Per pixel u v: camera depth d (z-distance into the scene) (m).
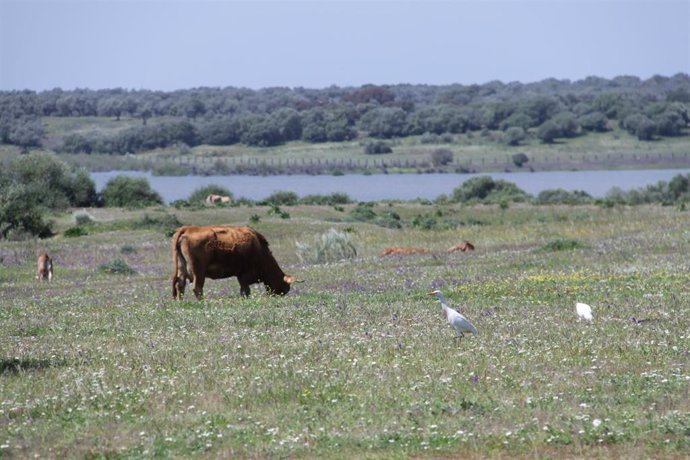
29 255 183.00
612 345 64.06
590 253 142.38
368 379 55.06
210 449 43.25
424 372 56.47
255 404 50.66
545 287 102.06
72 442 44.69
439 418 46.69
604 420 45.34
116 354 65.06
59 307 97.50
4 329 80.25
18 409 50.41
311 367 58.19
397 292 102.69
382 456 41.53
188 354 64.19
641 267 119.00
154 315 85.38
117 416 48.59
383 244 186.25
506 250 161.25
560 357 60.41
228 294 106.94
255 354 63.25
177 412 49.53
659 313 79.44
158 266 164.38
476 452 42.03
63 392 53.66
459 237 194.12
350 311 84.31
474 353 61.62
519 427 44.75
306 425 46.44
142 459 41.84
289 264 159.00
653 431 43.75
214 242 99.81
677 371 55.94
